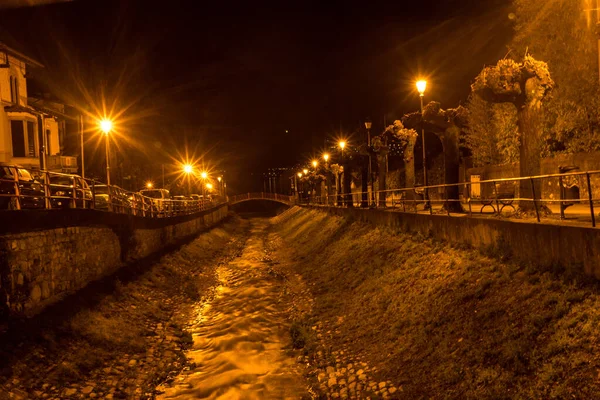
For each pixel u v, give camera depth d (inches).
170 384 484.7
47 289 532.4
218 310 792.9
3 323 436.1
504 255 430.0
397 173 2239.2
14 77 1401.3
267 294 873.5
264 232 2459.4
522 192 545.0
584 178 850.8
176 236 1343.5
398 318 486.6
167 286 867.4
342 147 1615.4
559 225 361.4
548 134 1080.8
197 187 3467.0
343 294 684.7
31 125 1414.9
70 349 472.4
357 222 1043.9
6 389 368.8
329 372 462.9
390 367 411.2
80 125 903.7
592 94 968.3
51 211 569.9
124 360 511.5
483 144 1478.8
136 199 1127.6
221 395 452.1
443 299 445.4
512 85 538.6
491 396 288.0
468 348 349.1
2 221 463.5
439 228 603.8
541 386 269.4
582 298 312.3
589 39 925.2
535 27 1047.0
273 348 583.2
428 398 333.1
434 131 821.9
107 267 746.8
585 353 268.5
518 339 315.0
